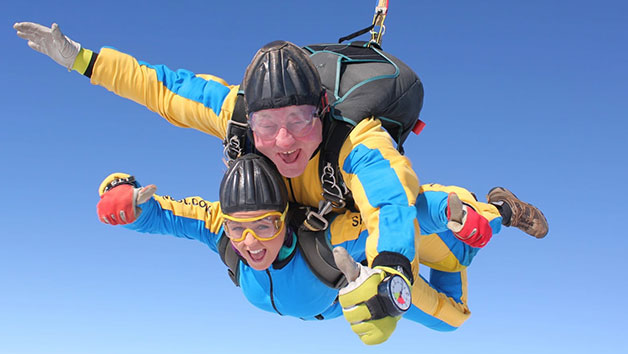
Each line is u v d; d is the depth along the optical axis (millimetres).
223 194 2418
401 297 2004
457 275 3070
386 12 2852
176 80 2648
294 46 2307
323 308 2711
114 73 2600
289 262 2584
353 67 2549
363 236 2518
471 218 2371
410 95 2580
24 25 2520
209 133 2668
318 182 2461
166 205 2717
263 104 2244
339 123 2375
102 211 2514
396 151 2322
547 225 2908
